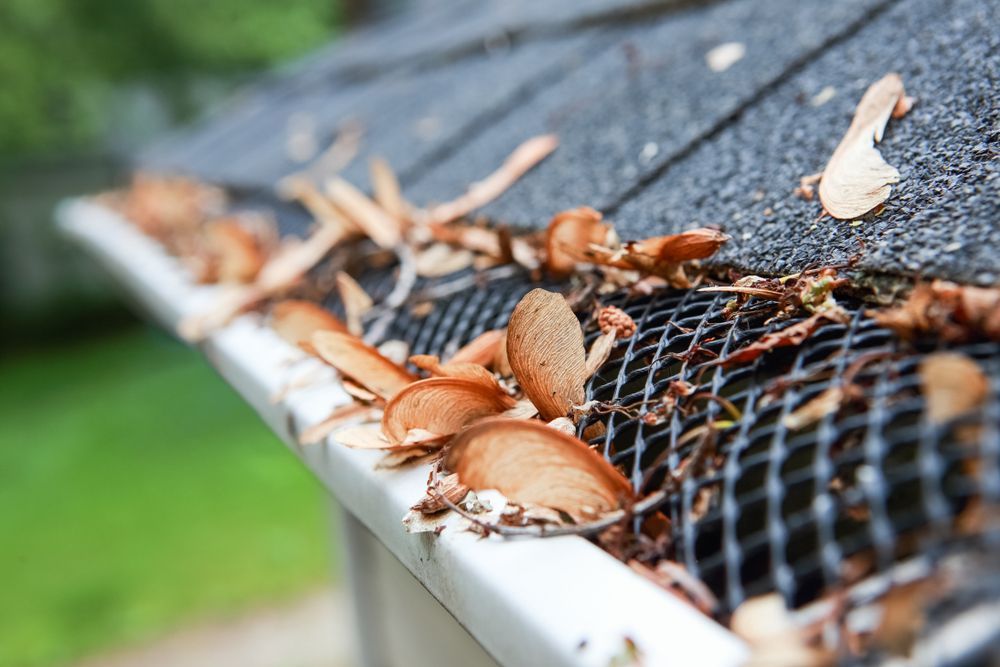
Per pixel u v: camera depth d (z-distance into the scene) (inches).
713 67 20.5
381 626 32.4
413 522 12.0
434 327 17.4
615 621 9.9
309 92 58.7
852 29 18.3
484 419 13.3
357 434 13.6
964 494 9.6
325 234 24.0
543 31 34.1
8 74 140.9
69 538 73.7
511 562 10.9
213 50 151.3
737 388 11.9
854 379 10.9
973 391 9.4
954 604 8.7
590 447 11.9
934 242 11.9
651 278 14.9
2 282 142.2
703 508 10.8
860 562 9.5
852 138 14.7
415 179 25.5
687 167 17.2
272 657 56.4
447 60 40.4
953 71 15.0
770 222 14.2
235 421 100.3
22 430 104.0
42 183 143.3
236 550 69.3
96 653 57.6
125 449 94.3
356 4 86.7
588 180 18.7
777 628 9.3
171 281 29.2
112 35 145.9
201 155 58.1
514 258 18.1
